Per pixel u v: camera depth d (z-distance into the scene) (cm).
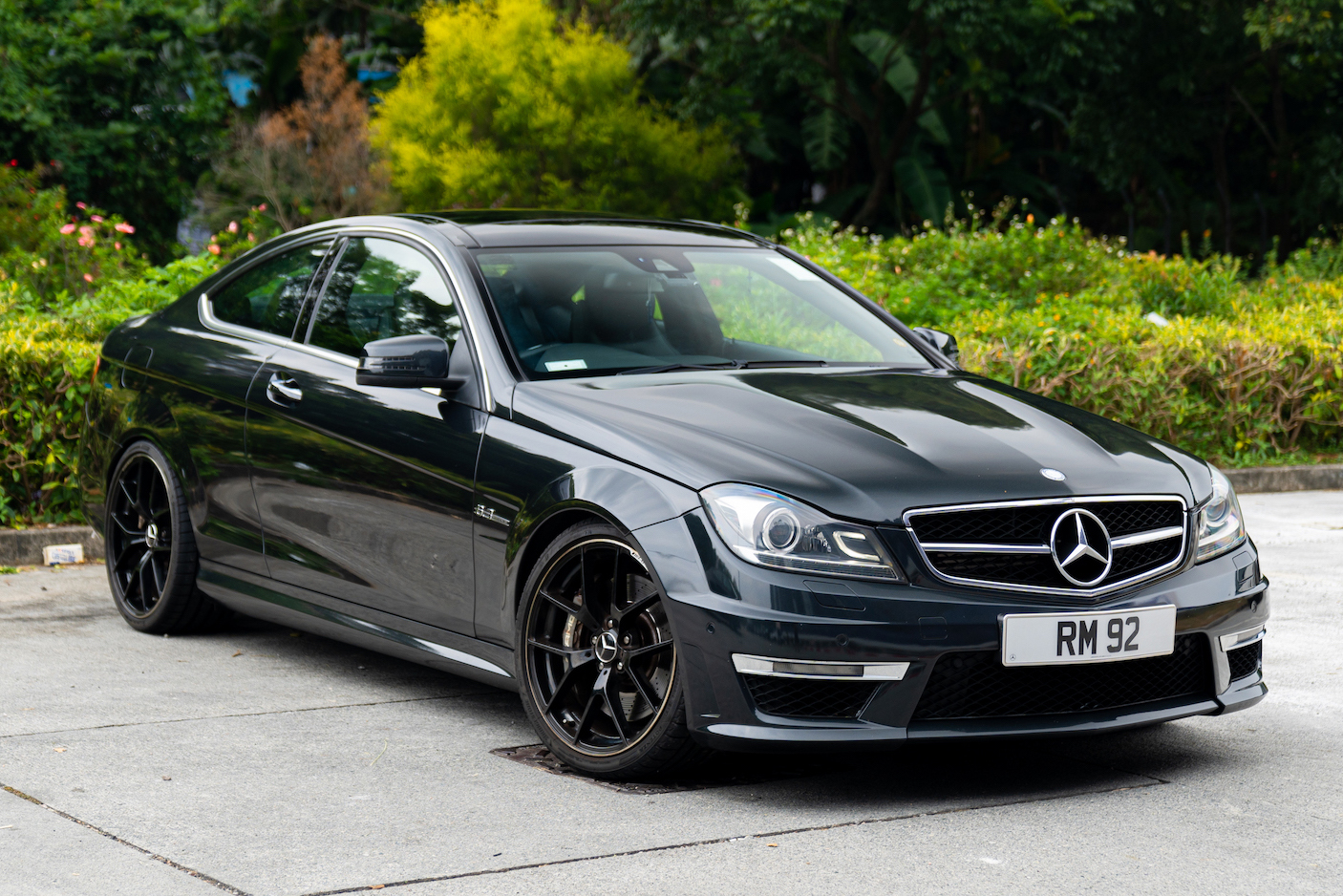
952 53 2430
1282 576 709
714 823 356
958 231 1454
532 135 2044
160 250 2116
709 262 519
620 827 353
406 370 430
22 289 1023
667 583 368
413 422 452
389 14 2653
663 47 2464
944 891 310
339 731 443
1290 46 2517
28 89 1997
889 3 2247
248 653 549
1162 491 393
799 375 453
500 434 424
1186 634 387
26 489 760
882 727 358
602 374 445
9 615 612
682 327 481
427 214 528
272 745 426
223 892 308
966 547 362
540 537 410
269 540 512
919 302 1220
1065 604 366
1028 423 419
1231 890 312
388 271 500
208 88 2219
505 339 446
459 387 443
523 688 412
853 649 352
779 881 316
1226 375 1066
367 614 477
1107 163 2589
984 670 364
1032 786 390
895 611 354
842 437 390
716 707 362
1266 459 1077
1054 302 1240
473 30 2055
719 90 2261
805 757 416
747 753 391
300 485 494
